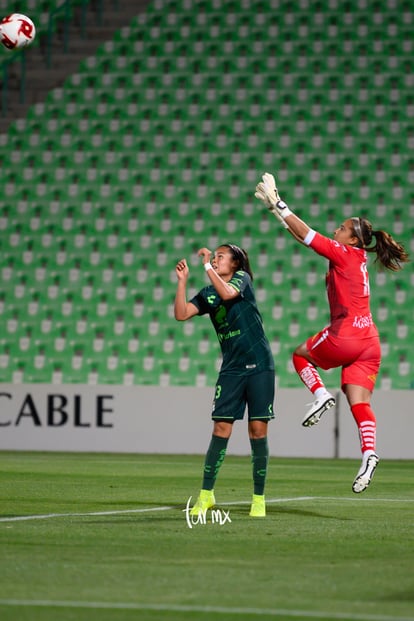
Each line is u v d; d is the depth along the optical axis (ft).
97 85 279.90
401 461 191.21
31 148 270.67
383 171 255.91
